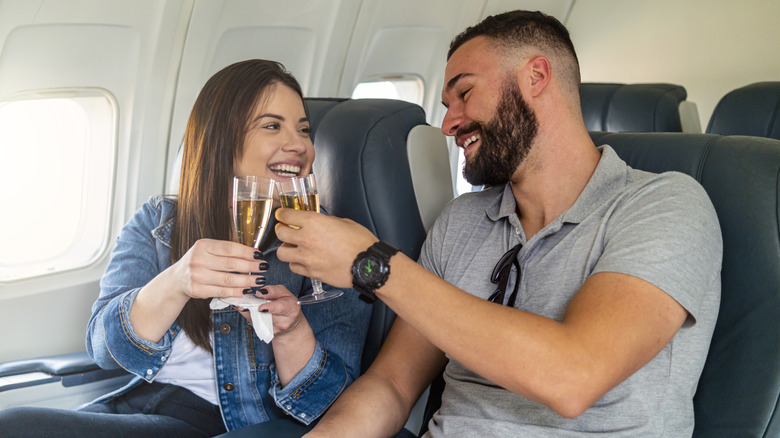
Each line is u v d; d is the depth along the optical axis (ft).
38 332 6.81
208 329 4.62
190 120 4.87
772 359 3.47
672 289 3.26
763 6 13.12
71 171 6.91
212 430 4.68
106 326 4.42
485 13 11.59
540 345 3.08
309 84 9.21
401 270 3.32
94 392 5.93
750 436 3.44
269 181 3.57
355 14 9.23
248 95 4.63
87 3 6.30
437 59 11.10
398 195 4.99
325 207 5.21
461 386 4.10
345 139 5.11
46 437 3.98
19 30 5.99
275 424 4.30
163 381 4.82
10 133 6.48
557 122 4.18
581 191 4.15
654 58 14.67
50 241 6.88
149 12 6.81
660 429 3.44
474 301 3.25
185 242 4.86
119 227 7.27
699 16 13.92
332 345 4.77
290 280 4.87
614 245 3.53
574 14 14.60
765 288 3.58
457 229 4.61
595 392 3.06
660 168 4.26
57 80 6.47
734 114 8.41
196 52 7.34
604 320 3.16
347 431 3.95
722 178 3.92
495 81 4.26
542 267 3.95
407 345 4.53
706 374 3.71
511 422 3.74
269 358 4.71
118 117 6.99
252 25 7.95
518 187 4.34
